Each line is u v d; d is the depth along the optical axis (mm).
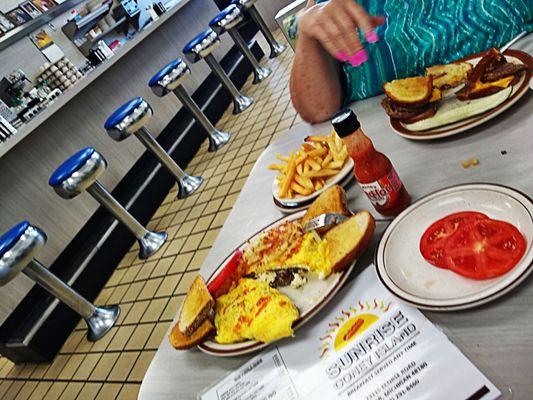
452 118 1069
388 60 1445
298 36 1392
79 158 3525
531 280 675
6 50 5238
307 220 1030
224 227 1322
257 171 1483
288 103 4941
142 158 4887
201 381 896
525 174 858
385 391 660
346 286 882
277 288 972
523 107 1019
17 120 4992
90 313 3381
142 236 3953
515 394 556
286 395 763
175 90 4746
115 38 6652
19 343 3400
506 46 1252
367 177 925
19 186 3846
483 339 643
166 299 3232
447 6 1374
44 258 3873
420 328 713
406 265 826
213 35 5227
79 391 2928
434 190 967
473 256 730
